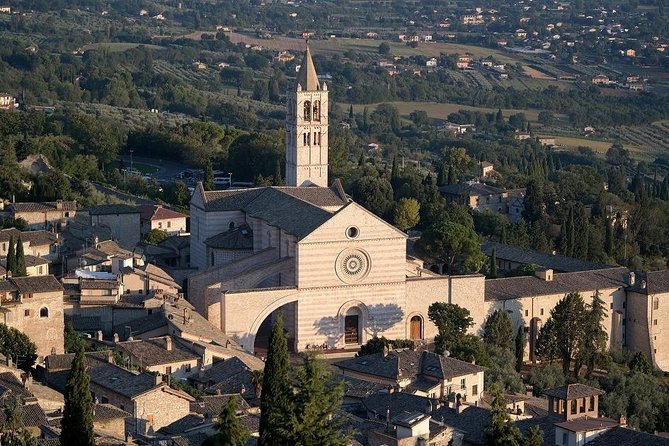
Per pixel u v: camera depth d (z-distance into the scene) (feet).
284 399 629.10
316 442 621.72
